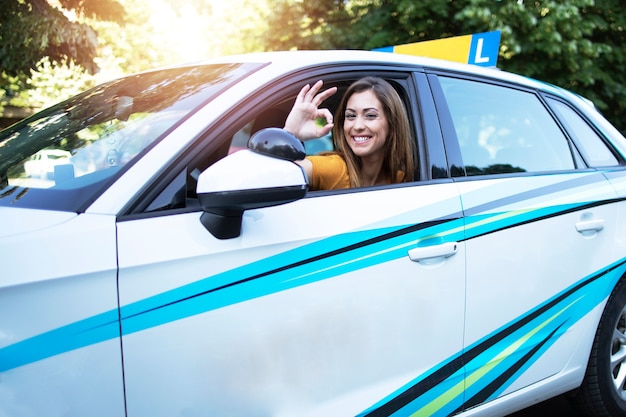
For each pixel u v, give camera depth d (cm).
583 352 266
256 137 160
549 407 316
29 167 187
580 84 964
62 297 143
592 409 287
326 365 183
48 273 142
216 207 156
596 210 267
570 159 282
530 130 275
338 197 194
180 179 166
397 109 219
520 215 235
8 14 653
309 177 217
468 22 861
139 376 152
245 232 171
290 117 201
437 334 207
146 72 245
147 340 153
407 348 200
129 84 232
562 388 262
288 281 175
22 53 689
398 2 898
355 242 189
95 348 146
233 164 155
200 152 171
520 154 261
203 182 153
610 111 1027
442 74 242
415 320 201
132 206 158
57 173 178
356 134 220
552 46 840
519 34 884
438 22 923
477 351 221
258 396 170
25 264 140
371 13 975
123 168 163
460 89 248
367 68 221
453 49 468
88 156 181
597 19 912
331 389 184
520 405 245
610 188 279
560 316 251
